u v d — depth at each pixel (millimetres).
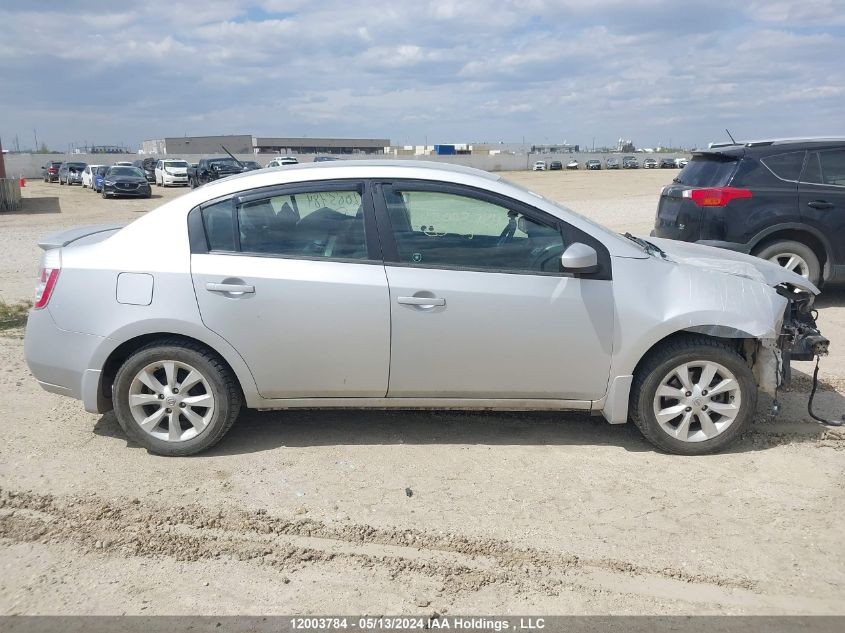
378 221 4258
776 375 4379
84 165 48562
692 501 3855
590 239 4277
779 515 3705
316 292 4172
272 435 4723
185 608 3023
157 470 4246
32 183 52375
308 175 4320
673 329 4211
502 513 3752
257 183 4316
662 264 4367
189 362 4281
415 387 4320
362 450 4492
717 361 4266
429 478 4133
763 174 7398
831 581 3172
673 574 3232
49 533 3594
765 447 4492
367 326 4195
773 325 4277
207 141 98438
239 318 4199
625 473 4176
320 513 3764
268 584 3189
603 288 4211
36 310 4379
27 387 5629
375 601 3064
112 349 4270
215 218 4305
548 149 115438
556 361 4250
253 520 3697
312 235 4277
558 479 4109
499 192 4285
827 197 7371
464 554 3398
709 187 7562
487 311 4176
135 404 4336
